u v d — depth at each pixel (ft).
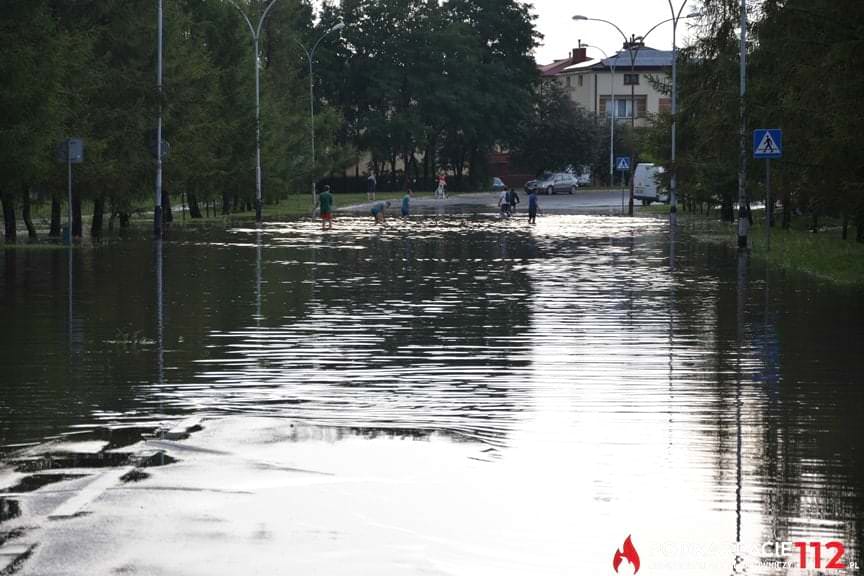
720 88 233.96
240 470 47.62
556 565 35.83
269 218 352.28
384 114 618.85
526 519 40.83
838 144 145.18
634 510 42.09
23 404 62.75
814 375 73.15
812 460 50.01
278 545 37.37
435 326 98.99
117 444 52.70
